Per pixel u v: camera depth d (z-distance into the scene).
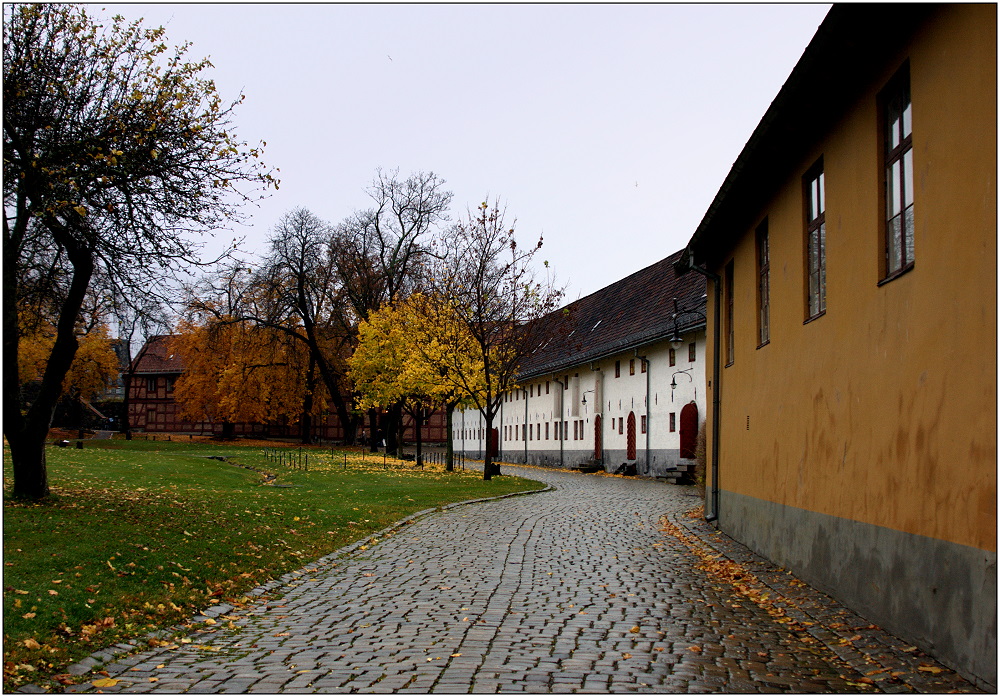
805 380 10.62
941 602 6.60
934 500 6.75
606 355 41.09
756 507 13.41
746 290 14.38
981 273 5.98
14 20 13.34
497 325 34.88
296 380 63.31
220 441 65.12
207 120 14.66
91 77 13.88
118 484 21.53
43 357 53.53
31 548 10.02
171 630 7.92
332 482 28.61
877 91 8.14
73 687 6.01
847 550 8.91
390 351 43.47
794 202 11.20
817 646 7.42
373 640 7.55
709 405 18.45
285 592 10.17
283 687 6.02
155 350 89.94
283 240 55.66
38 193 12.66
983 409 5.92
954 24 6.42
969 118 6.17
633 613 8.78
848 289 8.97
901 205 7.69
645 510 20.89
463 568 11.80
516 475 38.38
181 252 14.55
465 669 6.50
